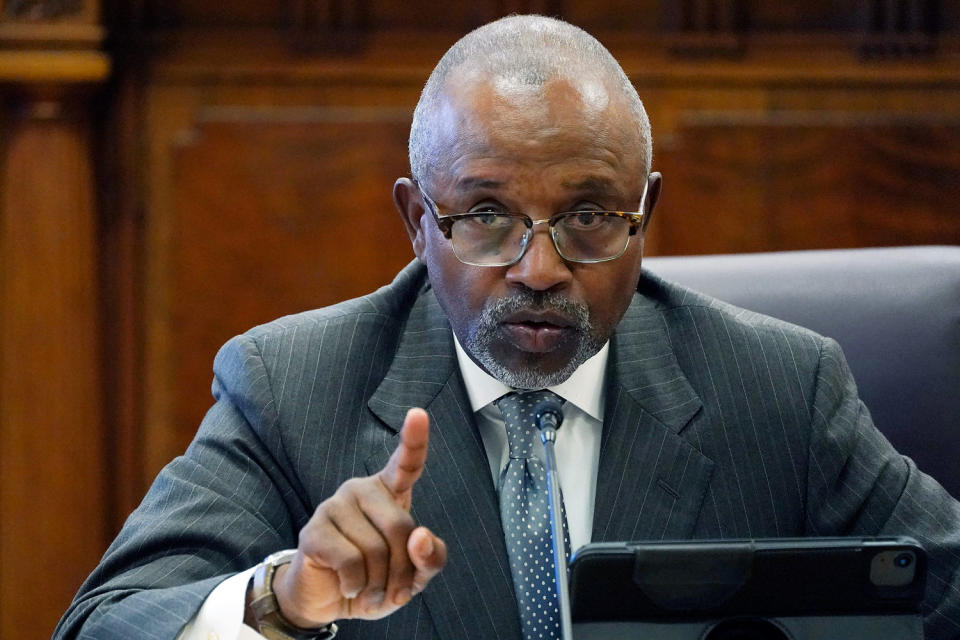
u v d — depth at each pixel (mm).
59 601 13219
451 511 5273
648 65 13953
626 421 5516
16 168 13008
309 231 13703
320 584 4121
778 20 14086
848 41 14141
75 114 13109
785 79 14062
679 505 5414
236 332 13672
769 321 6066
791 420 5684
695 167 14008
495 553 5215
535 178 4781
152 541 5094
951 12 14141
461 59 5059
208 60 13539
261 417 5469
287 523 5438
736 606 3893
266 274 13672
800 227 14164
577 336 4922
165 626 4457
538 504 5273
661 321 5938
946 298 6695
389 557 4043
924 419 6602
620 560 3836
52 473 13164
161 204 13547
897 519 5566
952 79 14180
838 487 5652
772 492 5574
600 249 4871
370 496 4113
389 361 5711
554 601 5113
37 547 13156
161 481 5418
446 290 5031
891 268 6848
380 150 13742
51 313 13133
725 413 5645
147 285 13570
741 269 6965
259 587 4398
